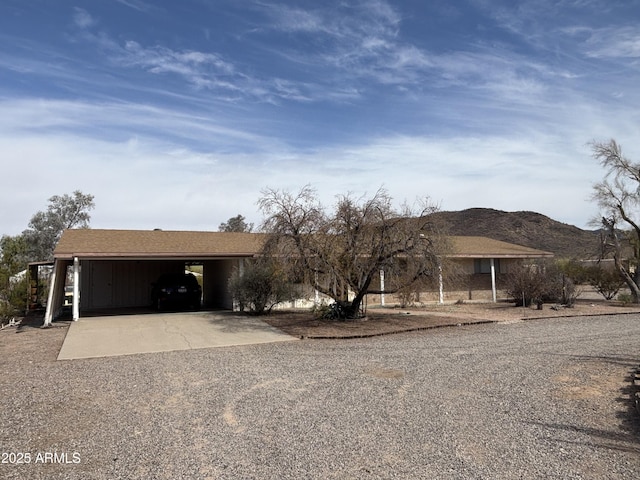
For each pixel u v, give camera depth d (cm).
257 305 1797
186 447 511
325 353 1086
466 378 825
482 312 1961
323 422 591
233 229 4222
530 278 2186
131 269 2230
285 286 1770
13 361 1012
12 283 1973
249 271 1797
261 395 720
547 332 1412
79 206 4684
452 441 524
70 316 1834
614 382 790
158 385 790
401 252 1486
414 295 1980
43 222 4491
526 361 973
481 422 589
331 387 766
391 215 1495
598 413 623
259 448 507
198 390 755
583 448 502
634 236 2822
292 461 471
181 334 1367
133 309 2062
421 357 1024
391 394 721
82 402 690
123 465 464
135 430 567
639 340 1251
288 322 1602
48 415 628
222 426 580
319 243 1468
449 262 1572
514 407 653
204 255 1817
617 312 1958
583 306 2248
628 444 513
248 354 1080
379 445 513
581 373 859
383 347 1165
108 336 1336
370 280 1589
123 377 853
